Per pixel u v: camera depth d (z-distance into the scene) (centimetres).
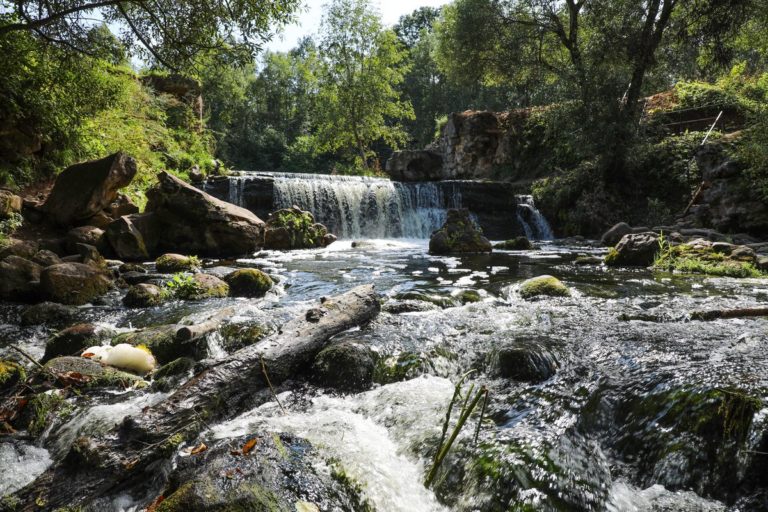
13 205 895
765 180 1152
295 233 1245
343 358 349
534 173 2080
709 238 1121
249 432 271
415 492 222
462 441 248
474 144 2289
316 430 272
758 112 1294
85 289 609
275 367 338
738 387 246
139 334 424
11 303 589
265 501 188
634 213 1545
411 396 310
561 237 1648
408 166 2488
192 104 1962
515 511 199
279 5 805
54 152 1095
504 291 609
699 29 1552
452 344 387
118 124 1387
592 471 227
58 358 358
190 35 836
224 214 1031
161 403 274
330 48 2908
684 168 1522
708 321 436
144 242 962
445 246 1112
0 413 298
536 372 329
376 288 653
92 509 214
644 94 1736
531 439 242
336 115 2995
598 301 540
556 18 1778
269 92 4950
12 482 241
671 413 247
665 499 214
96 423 279
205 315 511
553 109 1697
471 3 1955
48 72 962
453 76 2288
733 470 213
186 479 204
